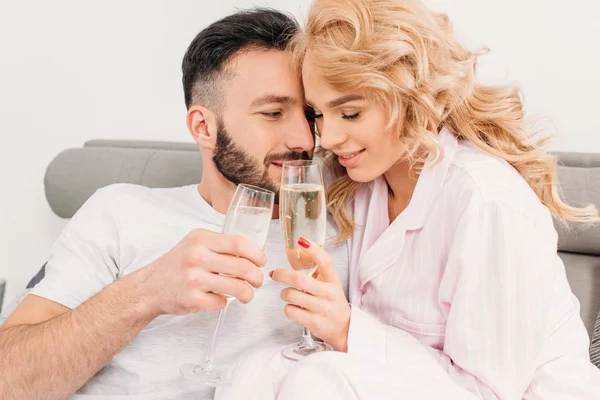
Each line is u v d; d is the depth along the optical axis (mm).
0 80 2318
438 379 875
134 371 1108
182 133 2148
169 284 897
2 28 2279
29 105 2305
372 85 992
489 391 971
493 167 1059
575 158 1511
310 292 927
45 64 2262
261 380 906
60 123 2291
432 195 1078
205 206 1238
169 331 1134
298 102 1151
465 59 1174
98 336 959
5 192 2348
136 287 941
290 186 919
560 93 1666
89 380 1127
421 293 1096
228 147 1183
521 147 1165
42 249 2348
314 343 1035
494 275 962
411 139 1069
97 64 2203
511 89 1188
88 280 1160
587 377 966
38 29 2248
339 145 1082
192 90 1223
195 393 1086
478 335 971
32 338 981
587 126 1647
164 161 1804
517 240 959
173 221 1211
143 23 2119
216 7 2014
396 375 803
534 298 956
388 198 1255
